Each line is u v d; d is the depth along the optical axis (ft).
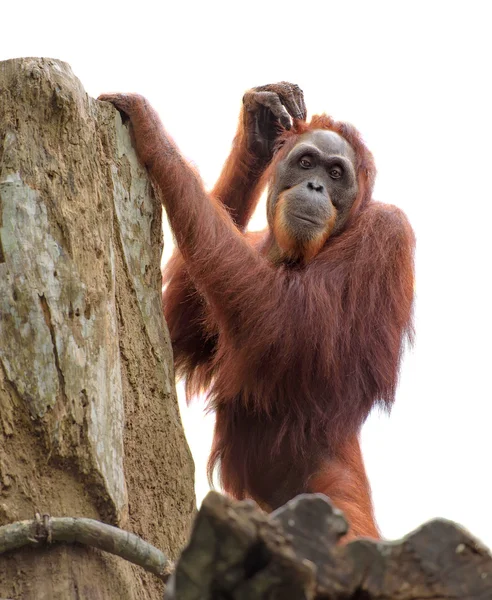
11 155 35.32
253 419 48.11
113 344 34.91
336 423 46.44
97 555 31.63
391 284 47.62
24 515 31.50
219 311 45.34
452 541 20.74
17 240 33.91
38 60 37.01
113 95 42.78
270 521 18.85
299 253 47.93
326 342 45.50
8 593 30.09
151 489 36.06
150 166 42.60
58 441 32.19
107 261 36.19
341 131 52.31
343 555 20.65
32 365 32.60
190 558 18.80
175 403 38.37
